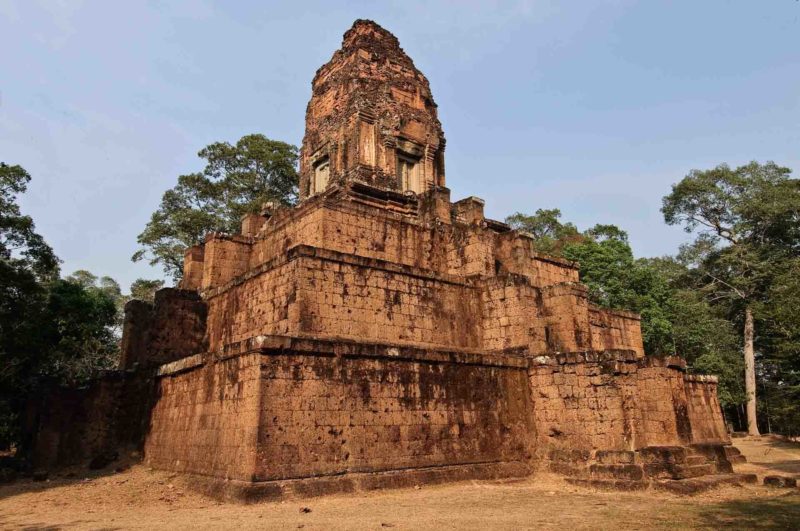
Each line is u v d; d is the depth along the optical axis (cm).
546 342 2188
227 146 4447
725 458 1875
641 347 3070
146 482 1739
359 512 1220
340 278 1906
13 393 2745
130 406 2292
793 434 3756
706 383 2670
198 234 4203
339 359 1585
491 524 1077
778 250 4622
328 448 1503
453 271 2428
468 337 2194
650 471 1644
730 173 4891
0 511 1414
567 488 1695
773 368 4412
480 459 1833
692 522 1084
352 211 2239
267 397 1427
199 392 1761
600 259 4281
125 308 2617
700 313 4425
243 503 1323
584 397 1877
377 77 2998
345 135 2870
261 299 2022
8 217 2530
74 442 2241
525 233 2509
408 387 1725
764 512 1176
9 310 2541
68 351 3025
